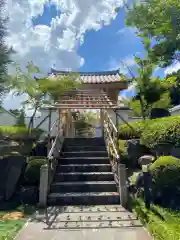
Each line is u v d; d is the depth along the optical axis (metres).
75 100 8.03
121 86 10.16
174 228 3.23
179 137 5.28
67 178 6.38
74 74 9.70
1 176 6.12
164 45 8.14
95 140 8.69
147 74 8.63
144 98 8.66
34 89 8.66
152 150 6.15
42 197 5.27
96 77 12.07
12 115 8.93
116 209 4.90
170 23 7.58
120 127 7.85
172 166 4.41
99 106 7.21
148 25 8.41
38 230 3.78
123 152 7.06
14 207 5.20
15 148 6.88
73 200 5.39
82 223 4.06
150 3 8.10
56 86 8.78
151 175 4.67
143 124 6.94
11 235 3.56
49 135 6.77
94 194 5.52
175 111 9.21
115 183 5.93
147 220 3.89
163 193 4.66
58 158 7.21
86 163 7.18
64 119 9.69
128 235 3.52
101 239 3.40
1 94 3.04
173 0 7.23
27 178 6.00
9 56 2.94
